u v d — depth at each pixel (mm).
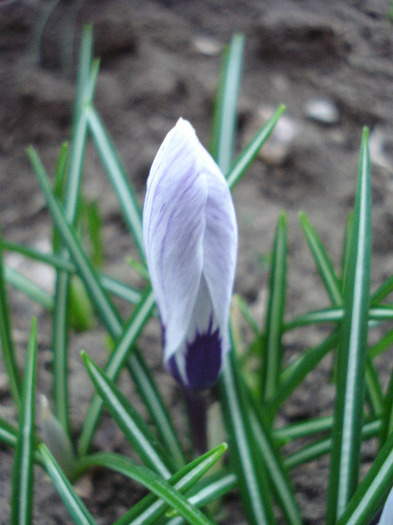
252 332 214
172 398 198
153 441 131
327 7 338
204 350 118
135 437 131
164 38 321
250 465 130
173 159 95
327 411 192
